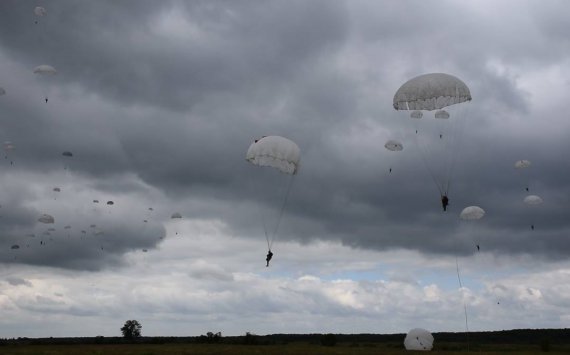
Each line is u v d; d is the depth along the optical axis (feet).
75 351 208.03
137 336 422.82
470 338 455.63
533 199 200.03
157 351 205.57
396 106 171.12
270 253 151.23
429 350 226.17
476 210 178.70
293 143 170.60
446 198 153.69
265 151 164.45
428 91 160.76
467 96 161.17
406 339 230.27
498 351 246.06
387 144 199.82
